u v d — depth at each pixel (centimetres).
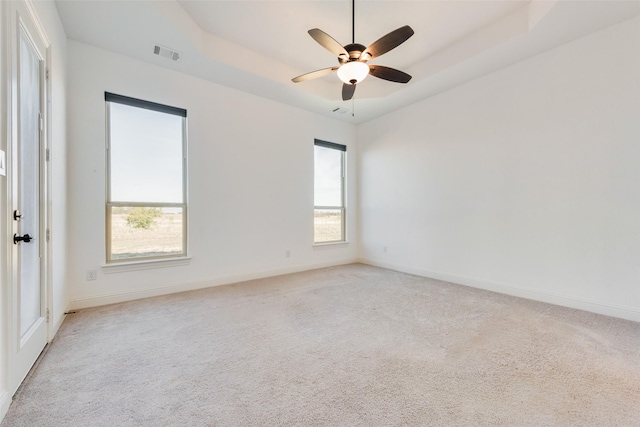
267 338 217
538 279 311
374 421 130
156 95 327
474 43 309
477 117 364
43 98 195
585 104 276
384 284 381
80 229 281
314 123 482
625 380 162
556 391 152
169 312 271
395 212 476
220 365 178
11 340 139
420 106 434
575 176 283
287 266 448
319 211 502
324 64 376
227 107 382
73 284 278
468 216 375
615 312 260
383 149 495
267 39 322
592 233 273
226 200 382
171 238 344
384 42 229
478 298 319
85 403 142
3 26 134
